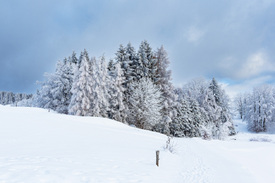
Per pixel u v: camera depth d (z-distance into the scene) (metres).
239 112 86.75
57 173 5.88
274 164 14.38
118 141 14.55
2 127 14.27
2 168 5.80
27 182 4.91
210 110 47.69
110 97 32.44
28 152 8.57
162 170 8.56
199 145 21.53
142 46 38.50
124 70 36.47
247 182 8.53
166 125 34.78
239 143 24.48
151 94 31.72
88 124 21.56
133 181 6.36
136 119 32.53
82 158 8.38
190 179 7.93
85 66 32.56
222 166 11.36
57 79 39.34
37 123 17.50
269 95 53.81
